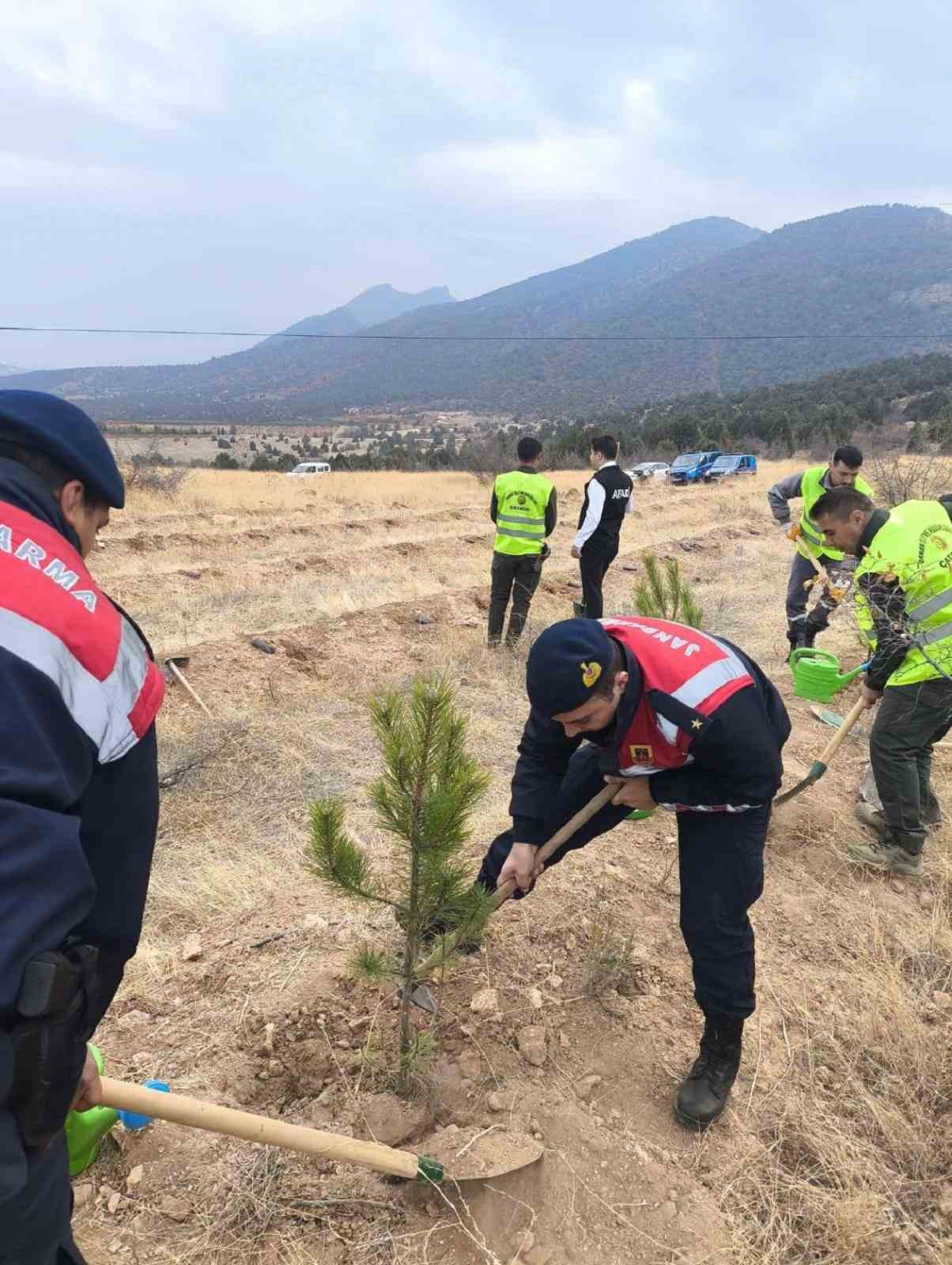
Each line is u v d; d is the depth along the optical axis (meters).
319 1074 2.54
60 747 1.15
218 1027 2.68
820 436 48.78
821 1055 2.84
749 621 8.67
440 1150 2.25
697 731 2.12
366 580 10.38
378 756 5.11
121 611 1.37
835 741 3.90
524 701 6.09
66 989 1.10
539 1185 2.21
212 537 12.52
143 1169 2.21
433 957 2.40
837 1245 2.19
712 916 2.37
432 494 22.91
